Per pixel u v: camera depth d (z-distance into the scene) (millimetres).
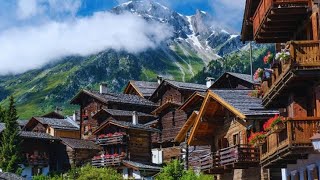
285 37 28812
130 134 76625
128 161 74438
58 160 85500
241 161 35188
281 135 24422
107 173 64062
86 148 84125
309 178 25328
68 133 94500
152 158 79750
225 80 69938
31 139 83938
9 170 76125
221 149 38188
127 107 92188
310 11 24922
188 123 50812
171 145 85750
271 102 28719
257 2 30844
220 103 36906
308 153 23391
